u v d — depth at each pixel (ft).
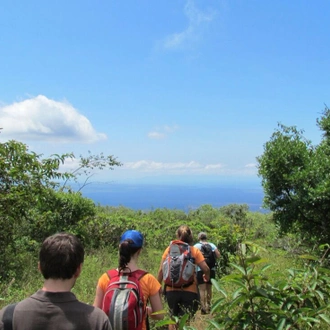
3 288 25.22
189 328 11.37
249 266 11.50
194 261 19.06
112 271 11.78
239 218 55.72
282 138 34.50
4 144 30.68
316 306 12.09
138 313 10.80
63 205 42.34
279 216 34.42
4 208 30.07
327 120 35.01
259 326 10.84
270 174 33.60
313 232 33.42
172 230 49.47
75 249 7.19
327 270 12.32
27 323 6.70
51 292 6.98
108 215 54.19
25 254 34.24
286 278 13.65
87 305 7.14
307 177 32.01
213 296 26.04
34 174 32.35
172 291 18.69
